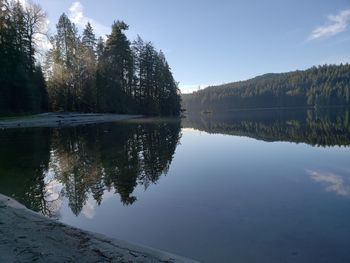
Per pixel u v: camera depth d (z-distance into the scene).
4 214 5.31
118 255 3.84
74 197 7.19
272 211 5.94
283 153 12.45
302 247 4.50
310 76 126.88
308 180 8.12
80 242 4.17
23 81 34.28
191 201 6.71
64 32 44.47
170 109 60.59
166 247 4.61
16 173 9.49
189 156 12.50
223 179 8.55
